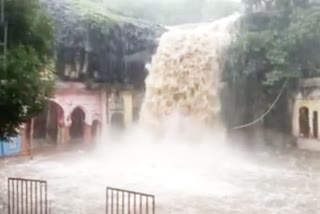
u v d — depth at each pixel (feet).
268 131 91.66
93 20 93.86
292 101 89.92
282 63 84.38
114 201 49.19
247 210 45.85
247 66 89.40
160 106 103.35
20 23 41.19
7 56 38.29
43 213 42.98
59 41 90.33
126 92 106.63
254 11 95.81
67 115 94.99
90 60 96.58
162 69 104.12
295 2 89.71
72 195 52.06
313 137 85.87
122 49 101.45
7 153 83.82
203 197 51.65
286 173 66.69
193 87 98.94
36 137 95.45
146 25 107.76
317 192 53.88
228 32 99.60
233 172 68.18
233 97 94.43
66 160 79.46
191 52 99.86
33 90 39.37
